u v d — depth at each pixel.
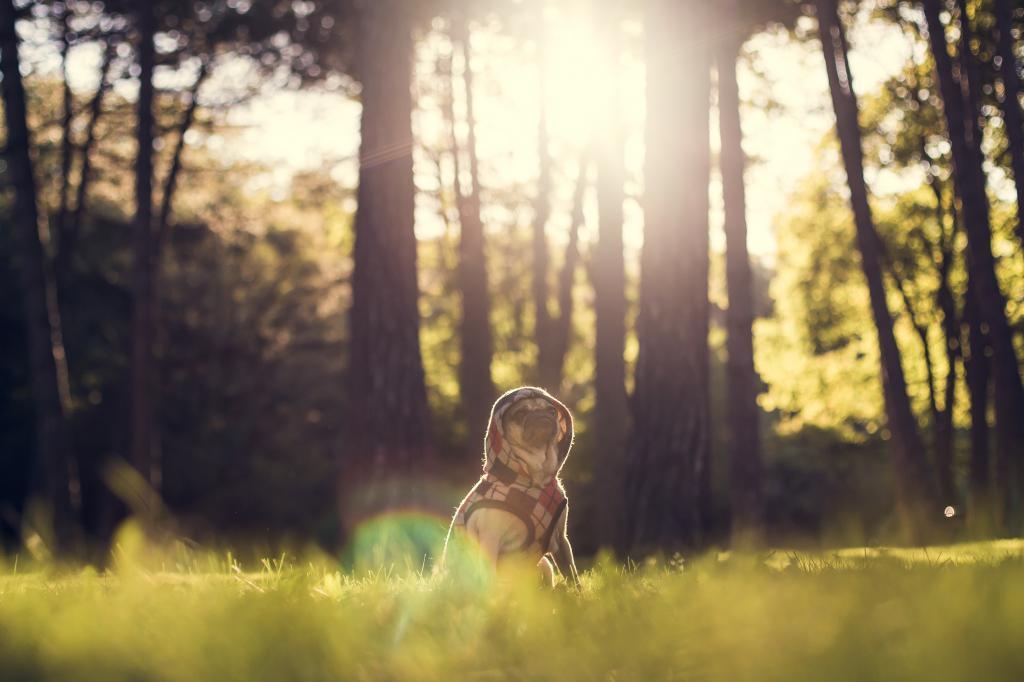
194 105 27.41
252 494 40.72
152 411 23.47
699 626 2.87
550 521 4.72
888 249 32.69
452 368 38.81
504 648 2.80
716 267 33.97
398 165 15.73
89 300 37.81
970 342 25.34
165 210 29.77
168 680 2.56
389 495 15.05
